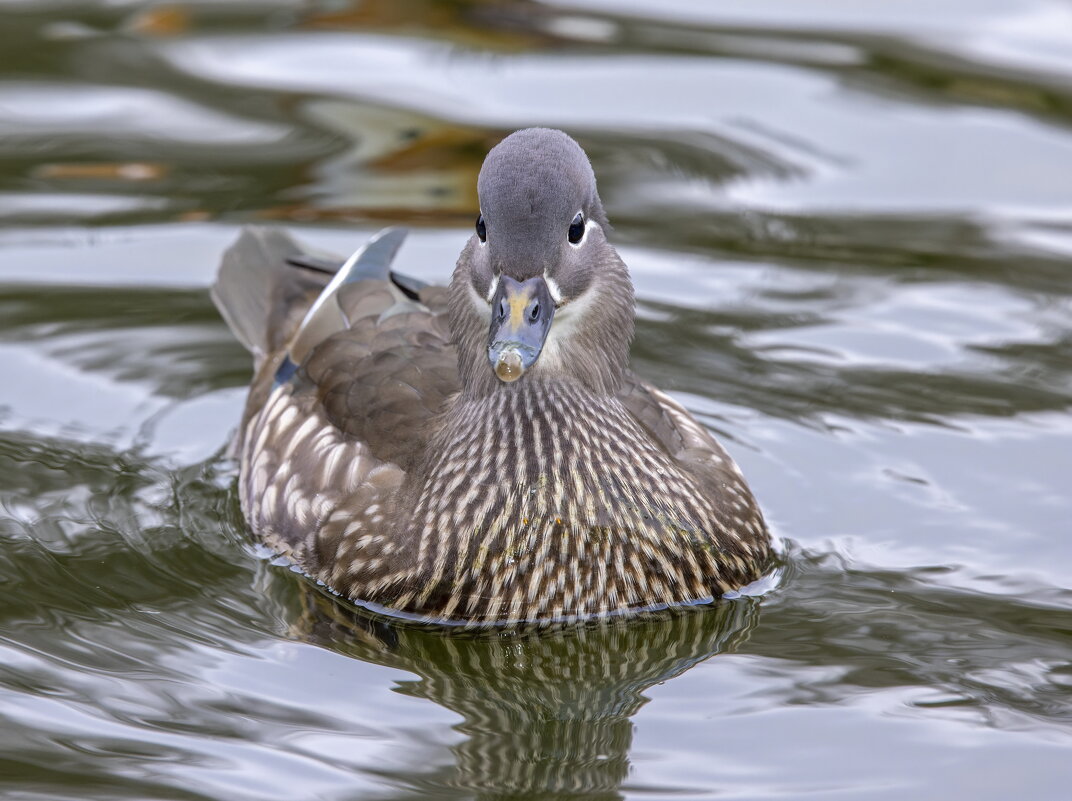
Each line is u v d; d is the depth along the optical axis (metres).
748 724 9.09
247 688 9.43
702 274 14.74
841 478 11.98
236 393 13.41
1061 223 15.38
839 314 14.12
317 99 17.45
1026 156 16.48
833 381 13.19
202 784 8.42
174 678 9.48
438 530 10.27
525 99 17.44
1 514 11.33
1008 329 13.80
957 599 10.38
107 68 18.06
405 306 12.08
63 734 8.84
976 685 9.37
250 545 11.29
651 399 11.34
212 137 16.75
